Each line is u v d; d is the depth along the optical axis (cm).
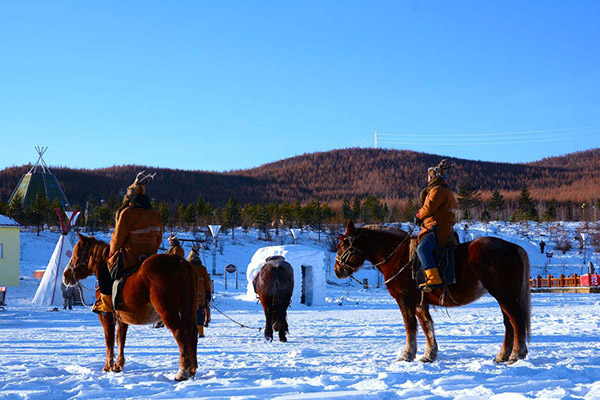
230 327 1919
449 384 742
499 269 925
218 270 5819
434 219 978
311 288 3334
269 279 1451
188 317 848
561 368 822
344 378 790
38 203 7775
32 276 4644
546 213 12088
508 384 723
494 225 10544
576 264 7575
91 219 8469
